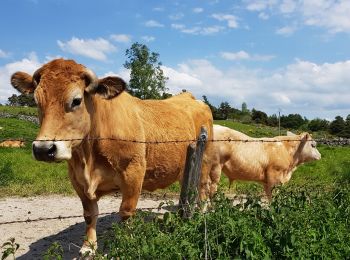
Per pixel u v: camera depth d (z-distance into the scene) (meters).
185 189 6.11
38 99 5.31
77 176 6.09
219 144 10.34
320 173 17.17
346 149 32.12
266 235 4.87
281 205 5.56
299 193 6.47
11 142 24.03
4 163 15.84
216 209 5.10
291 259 4.67
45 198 11.34
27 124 41.16
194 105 8.62
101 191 6.50
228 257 4.47
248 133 54.78
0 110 61.91
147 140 6.77
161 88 63.84
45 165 15.91
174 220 4.94
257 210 5.32
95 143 5.98
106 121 6.05
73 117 5.36
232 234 4.64
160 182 7.38
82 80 5.48
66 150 5.27
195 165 6.16
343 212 6.03
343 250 5.00
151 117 7.09
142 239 4.35
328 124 93.50
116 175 6.31
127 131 6.32
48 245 7.37
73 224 8.80
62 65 5.43
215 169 10.34
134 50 62.69
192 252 4.34
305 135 11.65
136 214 4.98
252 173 10.89
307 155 11.71
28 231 8.21
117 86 5.58
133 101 6.98
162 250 4.34
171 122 7.40
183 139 7.53
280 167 11.12
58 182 13.02
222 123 70.38
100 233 8.14
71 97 5.30
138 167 6.43
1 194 11.61
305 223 5.11
